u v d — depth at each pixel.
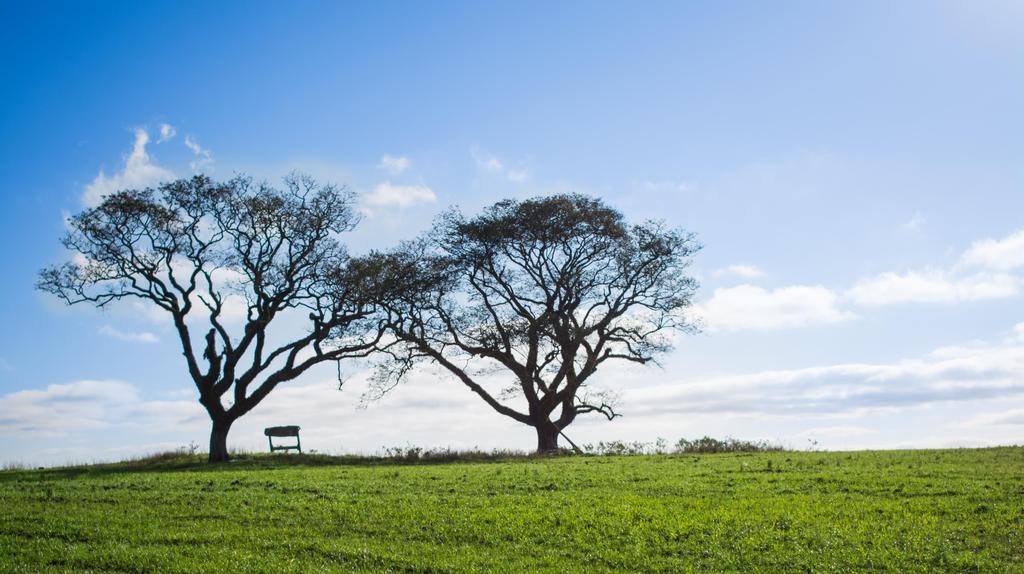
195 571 16.09
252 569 16.23
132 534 18.89
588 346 51.81
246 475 29.78
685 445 40.94
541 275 52.00
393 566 16.55
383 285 48.16
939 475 24.72
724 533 18.03
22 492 25.05
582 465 31.89
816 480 24.47
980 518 18.83
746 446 40.25
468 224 51.91
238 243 45.78
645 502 21.27
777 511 19.84
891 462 28.84
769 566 16.12
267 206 45.69
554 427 50.88
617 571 16.11
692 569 16.06
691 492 22.92
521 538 18.22
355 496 23.12
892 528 18.12
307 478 27.92
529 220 50.56
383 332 49.25
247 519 20.30
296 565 16.50
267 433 46.56
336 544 17.86
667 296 52.56
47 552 17.50
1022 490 21.62
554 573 15.99
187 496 23.56
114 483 27.19
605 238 51.44
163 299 44.31
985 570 15.59
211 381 43.69
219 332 44.59
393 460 42.19
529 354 51.47
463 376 51.03
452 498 22.45
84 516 20.72
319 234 46.78
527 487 24.38
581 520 19.31
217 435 43.62
